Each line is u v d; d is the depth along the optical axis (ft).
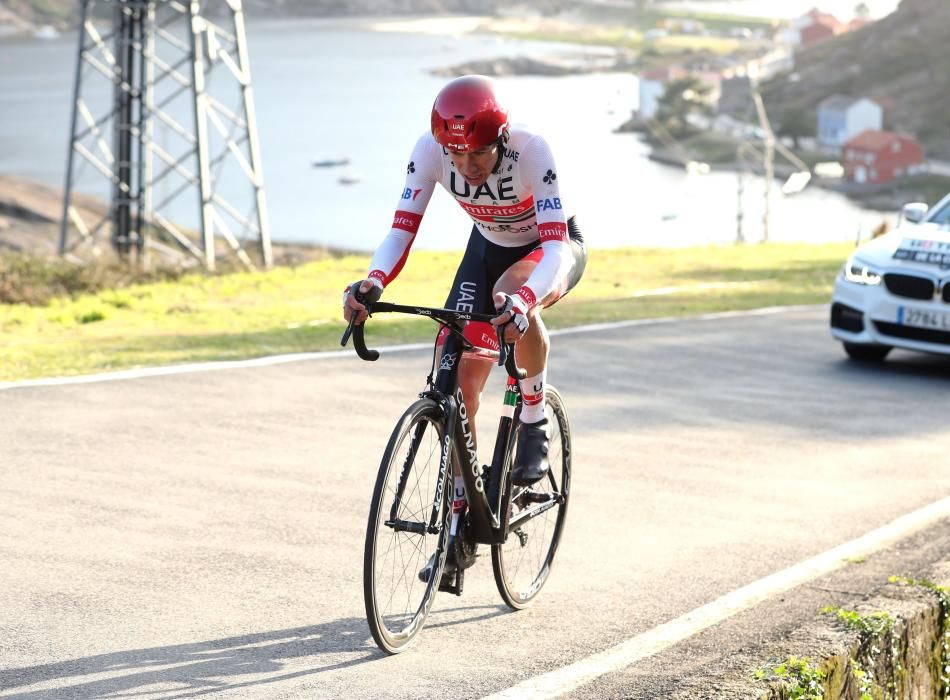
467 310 34.96
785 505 50.78
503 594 36.35
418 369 78.23
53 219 468.75
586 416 67.05
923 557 43.47
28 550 40.37
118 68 226.58
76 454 53.88
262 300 132.16
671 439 62.23
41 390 67.31
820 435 64.34
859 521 48.65
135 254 222.69
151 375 72.95
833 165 330.13
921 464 58.75
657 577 40.81
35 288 141.69
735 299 128.47
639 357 86.33
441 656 32.60
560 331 97.30
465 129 31.50
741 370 82.53
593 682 30.83
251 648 32.53
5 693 28.86
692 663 32.48
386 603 33.73
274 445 57.06
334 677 30.68
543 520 39.27
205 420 61.67
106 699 28.71
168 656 31.71
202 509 46.09
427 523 33.12
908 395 76.13
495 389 72.79
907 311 82.23
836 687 29.35
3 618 34.01
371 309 32.09
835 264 178.19
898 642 31.91
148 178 226.17
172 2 224.94
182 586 37.45
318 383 72.33
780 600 38.58
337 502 47.85
